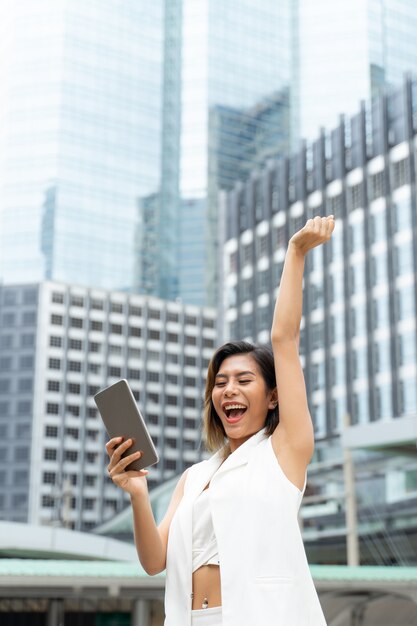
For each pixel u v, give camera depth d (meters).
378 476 24.95
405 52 116.50
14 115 114.12
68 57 116.88
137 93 120.25
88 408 101.81
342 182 78.81
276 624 2.19
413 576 16.14
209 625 2.29
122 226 114.81
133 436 2.36
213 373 2.65
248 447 2.44
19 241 109.50
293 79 123.12
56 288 104.50
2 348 103.50
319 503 25.55
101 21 120.00
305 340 78.19
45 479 98.00
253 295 85.81
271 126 122.31
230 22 126.06
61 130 113.88
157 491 31.59
